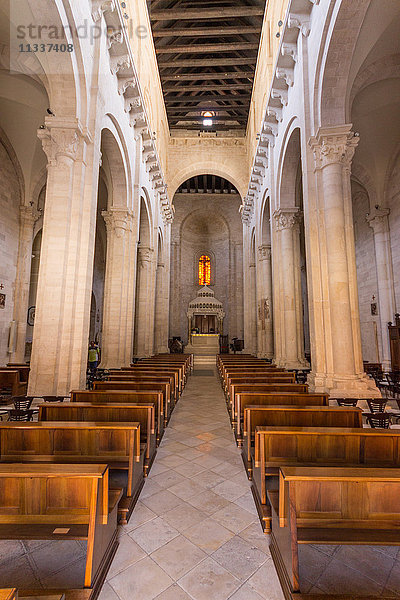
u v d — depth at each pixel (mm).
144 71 14500
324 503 2529
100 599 2422
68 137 7945
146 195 16484
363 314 17734
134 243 13359
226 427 7043
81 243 8172
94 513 2428
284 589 2463
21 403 7109
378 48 9008
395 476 2482
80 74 8227
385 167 14680
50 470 2529
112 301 12180
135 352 16906
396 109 12219
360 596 2270
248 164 22578
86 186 8414
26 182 14859
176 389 9539
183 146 23562
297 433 3611
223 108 22344
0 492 2617
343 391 7383
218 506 3768
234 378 7973
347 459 3711
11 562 2801
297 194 13523
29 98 11602
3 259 13828
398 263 14453
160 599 2434
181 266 32469
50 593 2254
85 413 4812
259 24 17062
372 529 2482
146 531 3266
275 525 2885
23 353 14750
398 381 11898
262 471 3506
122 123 11750
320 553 2959
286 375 8891
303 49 9414
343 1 7191
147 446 4598
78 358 7785
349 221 8367
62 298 7664
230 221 31750
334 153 8359
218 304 28766
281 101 11906
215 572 2713
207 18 17047
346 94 8508
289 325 12773
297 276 13125
